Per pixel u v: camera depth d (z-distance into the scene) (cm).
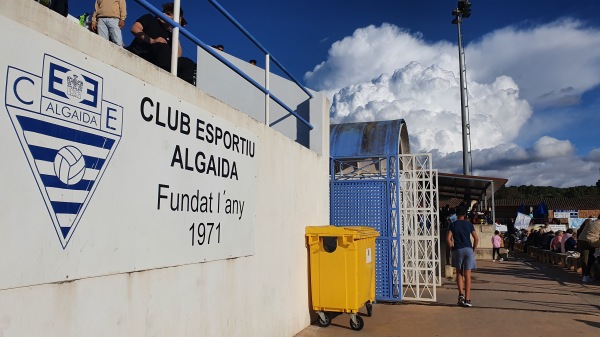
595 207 5406
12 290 254
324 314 711
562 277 1436
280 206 620
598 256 1345
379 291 927
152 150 363
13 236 254
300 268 687
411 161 1016
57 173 281
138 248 345
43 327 271
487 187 1994
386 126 985
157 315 366
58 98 284
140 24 602
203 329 429
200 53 811
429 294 1037
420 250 1049
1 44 252
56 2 454
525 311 856
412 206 1014
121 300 330
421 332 694
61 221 282
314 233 703
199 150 427
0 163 249
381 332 689
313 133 812
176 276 391
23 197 261
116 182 326
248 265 521
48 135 277
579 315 826
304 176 719
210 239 441
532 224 3959
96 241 308
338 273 696
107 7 501
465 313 833
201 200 427
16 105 259
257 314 541
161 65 604
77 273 293
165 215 377
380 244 934
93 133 308
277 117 816
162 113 376
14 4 260
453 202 3406
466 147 2494
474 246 916
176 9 431
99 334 310
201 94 434
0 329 248
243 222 509
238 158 501
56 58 284
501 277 1427
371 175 973
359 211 950
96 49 314
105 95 319
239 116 509
